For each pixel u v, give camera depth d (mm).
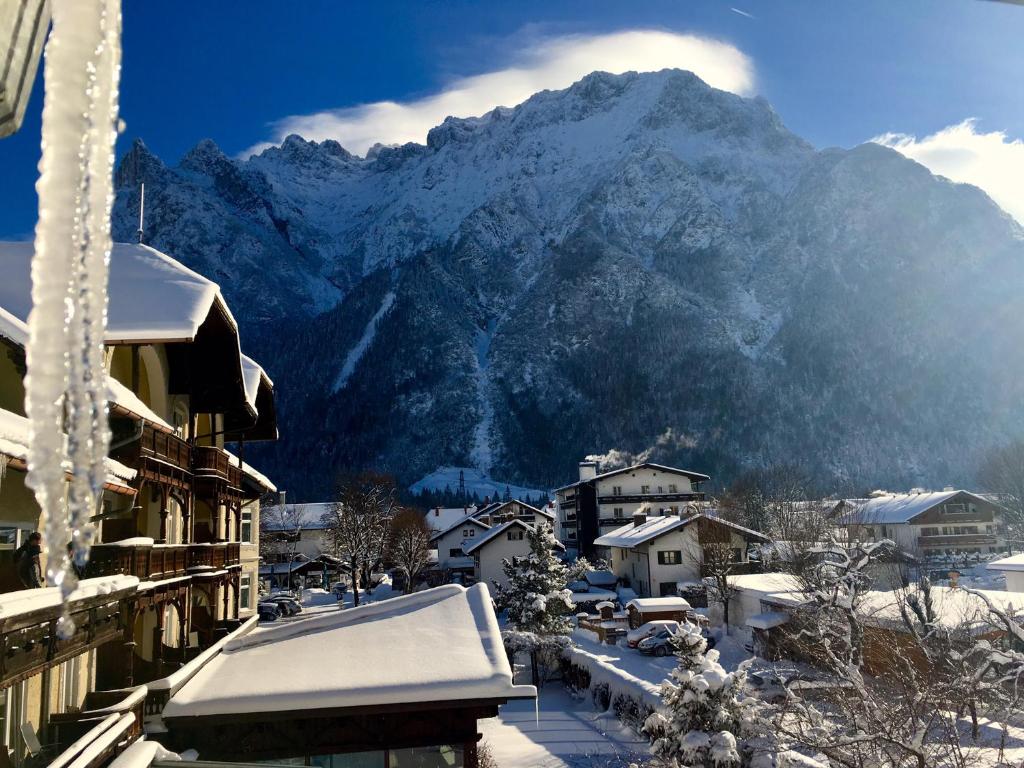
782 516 54219
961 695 17359
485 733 31844
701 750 18672
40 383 1424
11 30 2977
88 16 1567
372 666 17547
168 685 15852
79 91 1540
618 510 98625
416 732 16562
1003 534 74125
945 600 31484
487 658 17719
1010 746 20719
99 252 1514
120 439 14602
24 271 16453
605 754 26984
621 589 73000
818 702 21422
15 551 12195
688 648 20031
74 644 11094
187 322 15961
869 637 23000
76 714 13641
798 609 27938
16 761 12086
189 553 20188
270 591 87000
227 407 22578
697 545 64625
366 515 87500
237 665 18641
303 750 16281
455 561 97500
